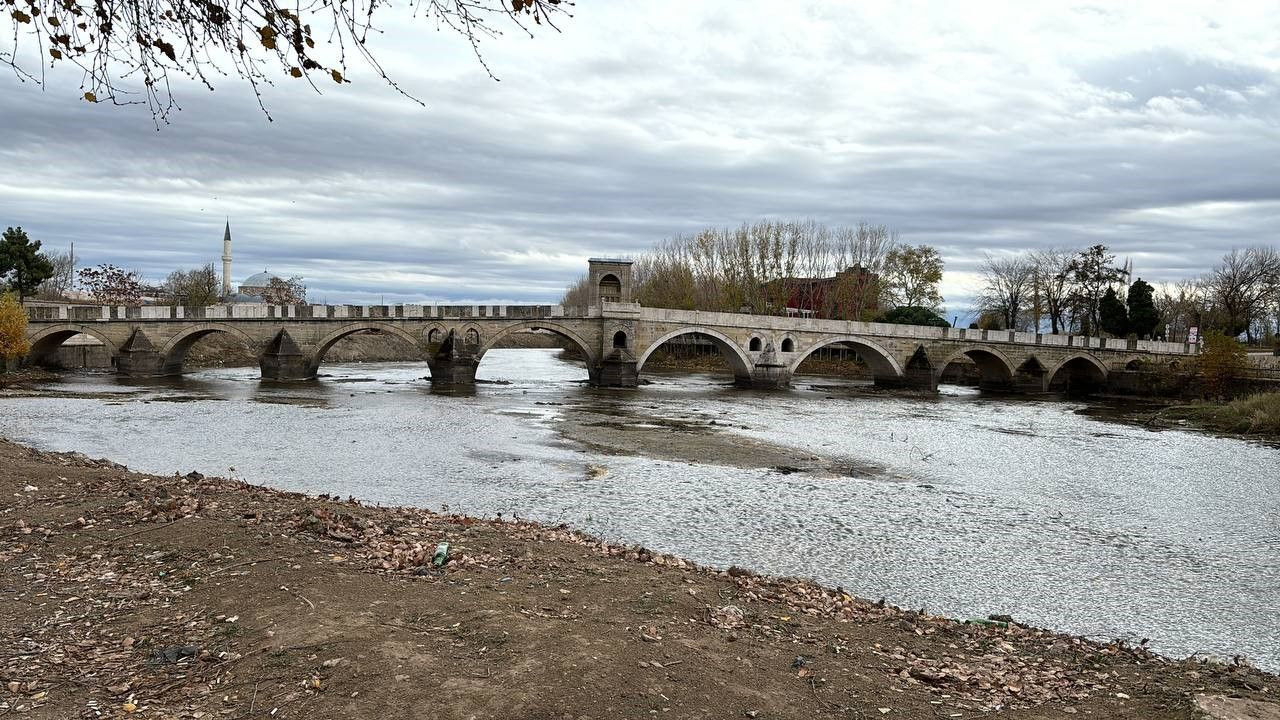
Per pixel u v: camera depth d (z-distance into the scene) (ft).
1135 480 116.47
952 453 137.28
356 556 49.19
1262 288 368.89
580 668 33.17
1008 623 52.37
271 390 217.77
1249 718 34.01
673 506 90.33
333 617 37.86
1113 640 54.70
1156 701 36.19
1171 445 152.97
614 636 37.55
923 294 398.21
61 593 42.11
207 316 243.81
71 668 33.50
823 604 50.62
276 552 48.21
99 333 237.86
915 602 62.28
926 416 197.88
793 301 394.11
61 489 66.69
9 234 287.28
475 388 240.12
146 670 33.32
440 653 34.27
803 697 33.55
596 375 257.96
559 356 464.24
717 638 39.75
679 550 72.95
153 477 77.05
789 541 77.56
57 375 233.55
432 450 125.49
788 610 47.57
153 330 243.60
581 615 40.88
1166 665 43.55
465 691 30.60
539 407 191.93
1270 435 168.04
